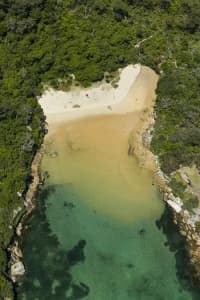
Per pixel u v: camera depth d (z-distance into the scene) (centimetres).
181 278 5691
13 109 6656
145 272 5719
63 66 7281
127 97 7319
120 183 6494
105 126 7012
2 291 5162
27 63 7256
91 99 7231
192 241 5969
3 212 5775
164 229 6078
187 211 6175
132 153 6781
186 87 7219
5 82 6962
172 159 6531
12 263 5584
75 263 5738
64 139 6844
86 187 6419
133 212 6225
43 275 5612
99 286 5584
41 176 6450
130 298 5512
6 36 7394
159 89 7256
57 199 6272
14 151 6359
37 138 6681
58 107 7106
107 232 6031
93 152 6762
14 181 6069
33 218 6069
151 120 7100
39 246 5841
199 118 6944
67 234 5984
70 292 5512
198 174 6450
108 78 7388
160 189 6444
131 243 5950
